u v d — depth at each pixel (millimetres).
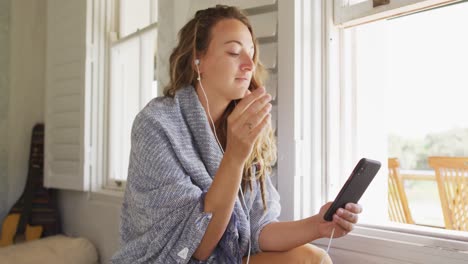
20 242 2357
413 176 3131
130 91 2365
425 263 1024
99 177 2320
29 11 2730
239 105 835
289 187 1287
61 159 2391
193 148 980
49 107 2467
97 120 2314
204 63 1012
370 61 1450
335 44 1370
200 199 853
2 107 2613
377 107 1479
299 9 1314
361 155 1415
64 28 2383
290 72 1295
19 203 2459
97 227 2223
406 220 2426
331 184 1344
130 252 913
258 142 1079
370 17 1250
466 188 2137
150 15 2229
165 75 1700
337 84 1377
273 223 1092
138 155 935
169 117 979
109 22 2369
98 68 2316
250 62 979
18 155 2645
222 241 925
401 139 3863
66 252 2053
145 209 884
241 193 1042
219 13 1036
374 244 1121
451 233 1035
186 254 840
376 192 1501
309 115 1337
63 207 2529
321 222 1012
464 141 3447
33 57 2732
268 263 1014
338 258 1201
